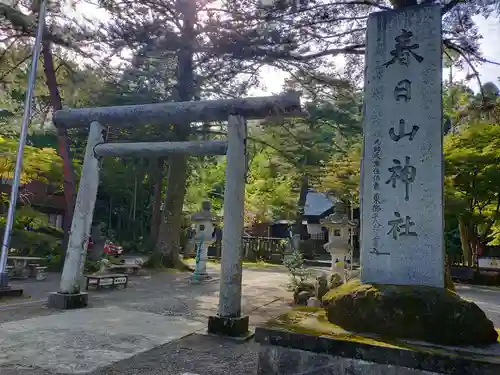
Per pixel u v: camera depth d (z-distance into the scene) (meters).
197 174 26.97
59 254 15.30
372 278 4.61
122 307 8.48
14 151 13.39
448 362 3.43
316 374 3.90
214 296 10.51
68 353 5.21
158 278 13.86
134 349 5.55
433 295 4.03
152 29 12.53
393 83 4.84
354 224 10.32
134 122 8.08
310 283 10.02
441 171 4.54
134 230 29.27
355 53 11.34
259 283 13.66
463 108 11.39
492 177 16.16
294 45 11.30
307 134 16.19
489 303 11.54
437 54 4.73
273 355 4.11
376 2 9.28
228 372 4.83
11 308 7.83
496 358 3.41
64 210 23.70
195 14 12.67
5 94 15.82
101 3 13.51
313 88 14.22
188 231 25.05
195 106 7.39
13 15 11.61
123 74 15.76
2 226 13.35
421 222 4.52
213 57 13.08
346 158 16.73
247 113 7.09
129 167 26.23
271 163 20.38
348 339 3.85
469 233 19.22
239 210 6.82
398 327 3.97
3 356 4.98
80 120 8.41
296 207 26.42
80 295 8.17
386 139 4.77
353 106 14.48
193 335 6.45
